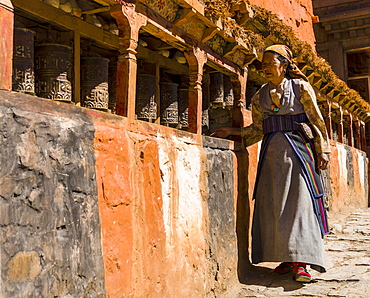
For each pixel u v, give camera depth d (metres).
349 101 10.10
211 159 3.62
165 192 2.87
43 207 1.82
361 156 11.11
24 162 1.74
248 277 4.11
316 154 4.25
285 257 3.92
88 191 2.11
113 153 2.35
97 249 2.15
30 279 1.74
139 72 4.39
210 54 3.93
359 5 13.70
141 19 2.85
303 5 9.89
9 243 1.66
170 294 2.83
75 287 1.97
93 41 3.76
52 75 3.00
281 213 4.04
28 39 2.76
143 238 2.58
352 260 4.60
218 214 3.68
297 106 4.21
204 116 5.39
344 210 8.82
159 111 4.59
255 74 5.91
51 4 3.19
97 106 3.46
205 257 3.38
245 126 4.64
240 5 4.51
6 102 1.70
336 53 14.05
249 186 4.50
